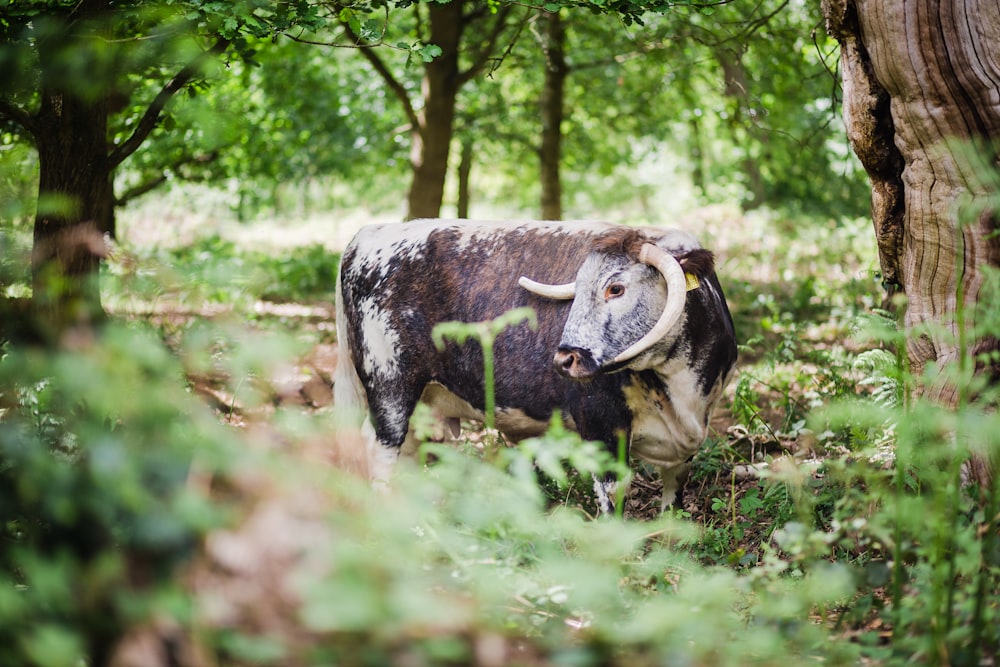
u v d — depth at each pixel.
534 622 2.86
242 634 2.08
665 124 16.34
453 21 11.52
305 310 11.35
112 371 2.22
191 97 5.98
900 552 2.91
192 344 2.46
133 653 2.04
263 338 2.42
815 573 3.09
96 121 6.11
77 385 2.20
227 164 13.13
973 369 3.90
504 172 19.16
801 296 9.99
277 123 13.75
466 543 3.04
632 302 4.53
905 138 4.14
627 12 5.66
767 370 6.80
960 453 3.04
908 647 2.73
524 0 5.97
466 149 15.30
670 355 4.68
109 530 2.32
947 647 2.67
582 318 4.51
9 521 2.71
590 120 16.22
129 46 4.46
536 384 5.04
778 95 11.29
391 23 12.93
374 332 5.47
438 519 2.57
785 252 13.38
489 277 5.18
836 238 14.06
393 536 2.34
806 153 13.60
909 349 4.21
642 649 2.56
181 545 2.20
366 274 5.53
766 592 3.04
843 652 2.75
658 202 25.02
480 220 5.41
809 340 8.31
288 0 5.48
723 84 10.68
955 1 3.93
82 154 6.09
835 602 3.40
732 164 20.91
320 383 7.35
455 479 2.55
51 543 2.40
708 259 4.52
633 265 4.53
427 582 2.69
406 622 2.06
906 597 2.95
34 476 2.25
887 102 4.28
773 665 2.68
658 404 4.82
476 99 15.32
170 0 5.21
